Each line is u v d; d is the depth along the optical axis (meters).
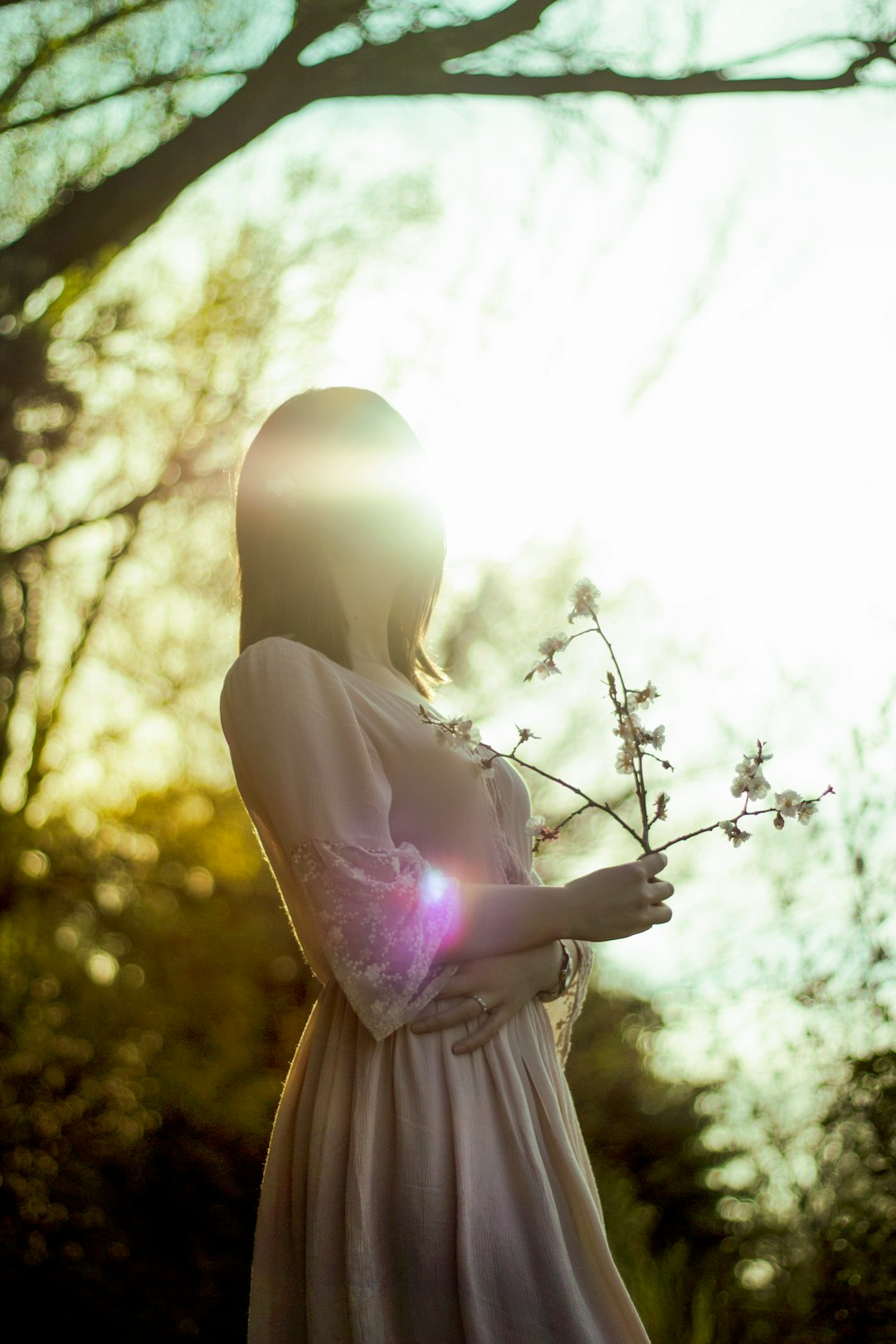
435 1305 1.53
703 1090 5.69
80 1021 6.92
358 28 4.68
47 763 6.99
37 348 5.54
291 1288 1.63
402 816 1.79
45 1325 6.59
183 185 4.75
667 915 1.74
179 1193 6.98
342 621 1.88
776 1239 4.61
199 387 6.84
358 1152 1.59
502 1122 1.65
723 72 4.81
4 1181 6.58
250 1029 7.37
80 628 7.05
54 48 4.94
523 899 1.69
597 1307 1.59
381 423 2.01
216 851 7.50
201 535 7.16
